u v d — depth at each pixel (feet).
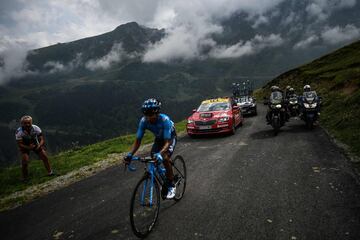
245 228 16.26
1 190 31.01
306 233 15.20
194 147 42.39
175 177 20.26
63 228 19.06
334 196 19.40
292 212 17.67
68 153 54.39
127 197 23.68
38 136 34.68
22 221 21.31
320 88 110.93
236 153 35.27
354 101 53.26
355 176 22.82
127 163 16.97
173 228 17.12
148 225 16.92
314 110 46.37
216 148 39.88
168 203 21.01
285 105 49.37
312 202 18.81
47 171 37.68
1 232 19.86
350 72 105.09
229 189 22.72
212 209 19.24
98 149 52.49
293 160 29.32
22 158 34.09
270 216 17.42
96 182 29.43
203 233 16.16
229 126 49.14
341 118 46.96
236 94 98.73
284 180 23.57
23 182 33.94
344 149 31.40
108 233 17.48
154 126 18.20
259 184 23.21
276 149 35.24
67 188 28.66
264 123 62.23
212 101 57.31
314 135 41.91
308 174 24.44
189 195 22.21
